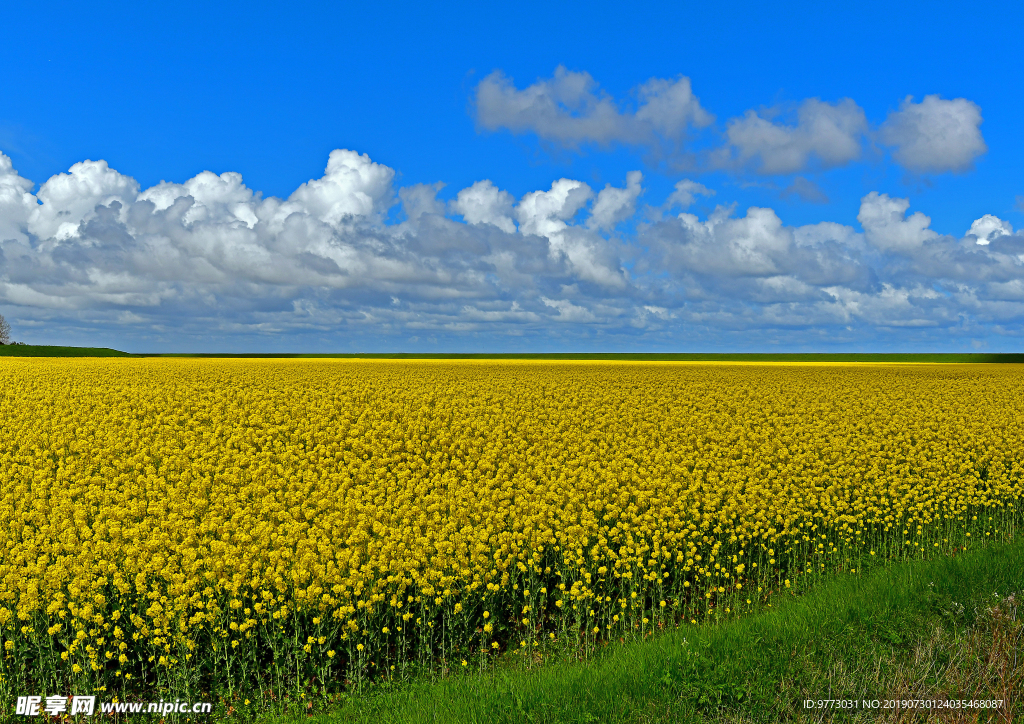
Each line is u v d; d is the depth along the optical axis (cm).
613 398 2769
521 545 941
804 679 632
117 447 1602
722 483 1284
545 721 581
